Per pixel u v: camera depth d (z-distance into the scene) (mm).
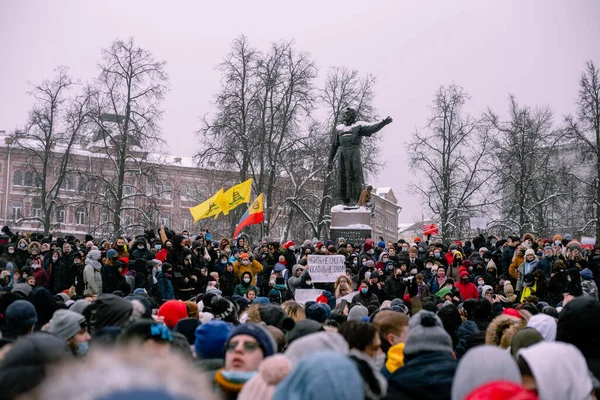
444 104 48688
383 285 19062
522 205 46750
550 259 19906
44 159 48562
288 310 9570
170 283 17281
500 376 4121
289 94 46125
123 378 1893
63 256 19938
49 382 1904
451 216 48031
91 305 8273
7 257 21875
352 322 5941
